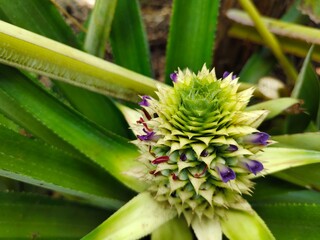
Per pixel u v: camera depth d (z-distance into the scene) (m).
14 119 0.30
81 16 0.44
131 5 0.35
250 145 0.25
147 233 0.25
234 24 0.40
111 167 0.29
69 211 0.29
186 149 0.24
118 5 0.35
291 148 0.29
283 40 0.38
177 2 0.33
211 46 0.34
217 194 0.26
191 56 0.34
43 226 0.27
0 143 0.26
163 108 0.24
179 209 0.26
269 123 0.38
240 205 0.26
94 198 0.29
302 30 0.36
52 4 0.31
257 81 0.40
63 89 0.32
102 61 0.29
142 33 0.36
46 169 0.27
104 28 0.32
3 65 0.28
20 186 0.36
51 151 0.28
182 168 0.24
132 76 0.30
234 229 0.26
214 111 0.23
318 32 0.35
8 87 0.28
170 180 0.25
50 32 0.31
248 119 0.24
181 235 0.27
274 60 0.41
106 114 0.34
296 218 0.27
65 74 0.28
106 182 0.29
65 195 0.36
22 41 0.26
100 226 0.25
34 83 0.29
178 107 0.24
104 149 0.29
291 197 0.33
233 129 0.23
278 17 0.43
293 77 0.39
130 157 0.29
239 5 0.41
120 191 0.30
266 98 0.36
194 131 0.23
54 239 0.27
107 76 0.29
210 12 0.34
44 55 0.27
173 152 0.24
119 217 0.25
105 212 0.30
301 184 0.31
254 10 0.36
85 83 0.29
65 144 0.31
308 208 0.27
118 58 0.36
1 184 0.35
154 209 0.26
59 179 0.27
